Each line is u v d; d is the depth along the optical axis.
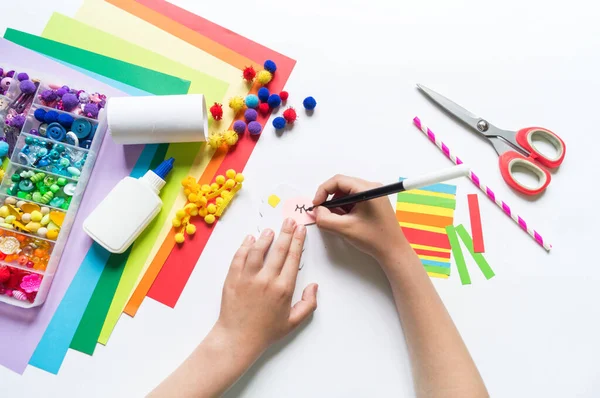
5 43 0.69
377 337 0.67
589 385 0.68
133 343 0.65
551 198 0.71
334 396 0.66
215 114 0.68
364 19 0.73
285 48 0.72
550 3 0.75
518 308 0.69
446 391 0.58
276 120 0.68
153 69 0.70
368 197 0.56
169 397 0.57
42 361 0.64
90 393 0.64
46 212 0.65
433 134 0.70
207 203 0.67
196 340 0.65
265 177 0.69
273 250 0.64
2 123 0.67
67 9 0.70
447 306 0.68
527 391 0.67
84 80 0.69
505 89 0.73
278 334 0.63
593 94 0.74
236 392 0.65
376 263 0.68
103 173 0.68
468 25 0.74
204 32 0.71
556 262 0.70
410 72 0.72
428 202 0.69
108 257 0.66
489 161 0.71
